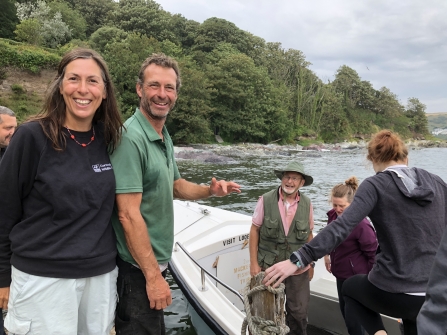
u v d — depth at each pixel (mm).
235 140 38500
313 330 3096
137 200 1566
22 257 1383
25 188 1383
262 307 1637
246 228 3932
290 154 28344
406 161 1873
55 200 1360
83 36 42062
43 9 35719
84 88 1396
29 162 1358
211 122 36625
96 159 1484
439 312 945
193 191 2158
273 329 1589
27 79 25828
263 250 2768
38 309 1379
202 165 18359
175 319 3506
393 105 67625
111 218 1623
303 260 1577
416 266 1609
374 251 2410
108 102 1532
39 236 1373
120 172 1542
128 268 1649
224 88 37000
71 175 1392
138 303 1657
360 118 62375
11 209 1384
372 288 1771
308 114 51250
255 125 38500
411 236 1619
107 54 31719
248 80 39031
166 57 1780
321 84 56062
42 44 32062
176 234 3896
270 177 14734
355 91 65562
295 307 2625
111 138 1550
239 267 3676
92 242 1429
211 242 3533
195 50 49531
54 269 1373
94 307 1501
